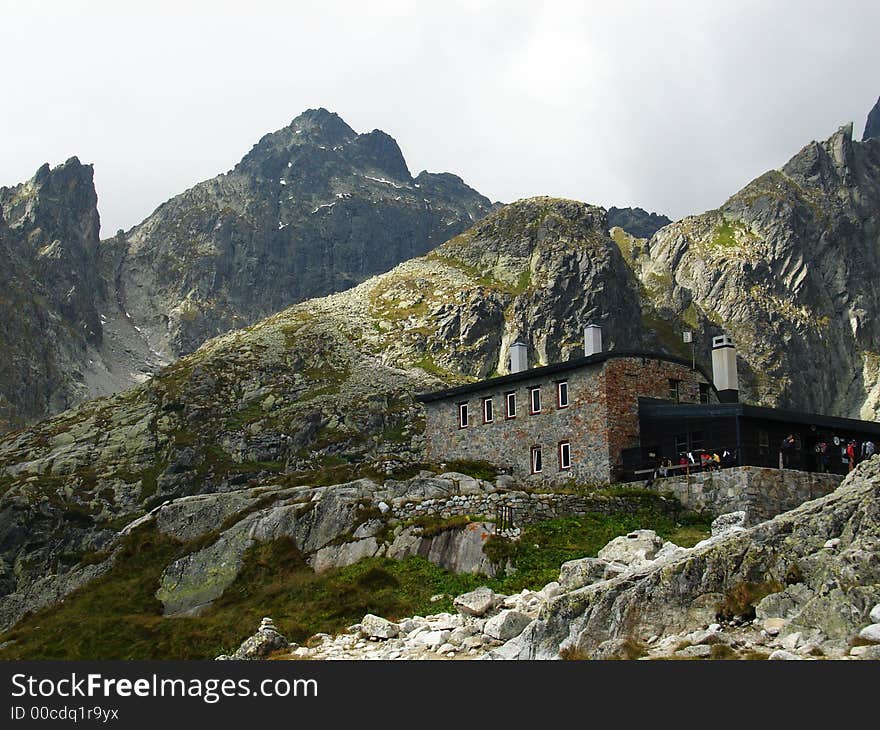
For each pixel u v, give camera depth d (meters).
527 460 61.59
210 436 164.50
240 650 36.53
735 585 26.66
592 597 27.81
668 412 56.62
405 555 46.97
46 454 165.00
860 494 27.20
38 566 133.38
